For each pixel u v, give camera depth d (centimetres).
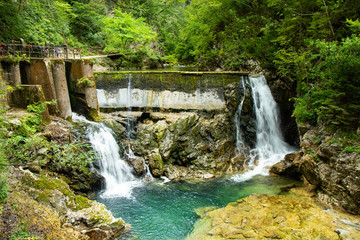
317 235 855
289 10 1683
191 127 1547
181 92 1664
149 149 1445
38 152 996
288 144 1833
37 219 693
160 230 914
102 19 2834
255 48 1988
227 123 1616
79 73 1452
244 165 1552
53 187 872
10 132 915
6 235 594
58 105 1343
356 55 1009
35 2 2000
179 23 3975
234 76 1641
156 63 2900
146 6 3800
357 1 1308
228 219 966
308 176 1218
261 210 1021
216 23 2266
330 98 1131
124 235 880
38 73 1262
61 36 2255
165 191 1234
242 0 2120
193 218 995
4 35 1517
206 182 1345
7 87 1070
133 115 1584
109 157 1306
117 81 1686
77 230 789
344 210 1020
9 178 784
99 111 1590
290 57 1545
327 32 1404
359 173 934
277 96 1836
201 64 2428
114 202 1113
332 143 1080
